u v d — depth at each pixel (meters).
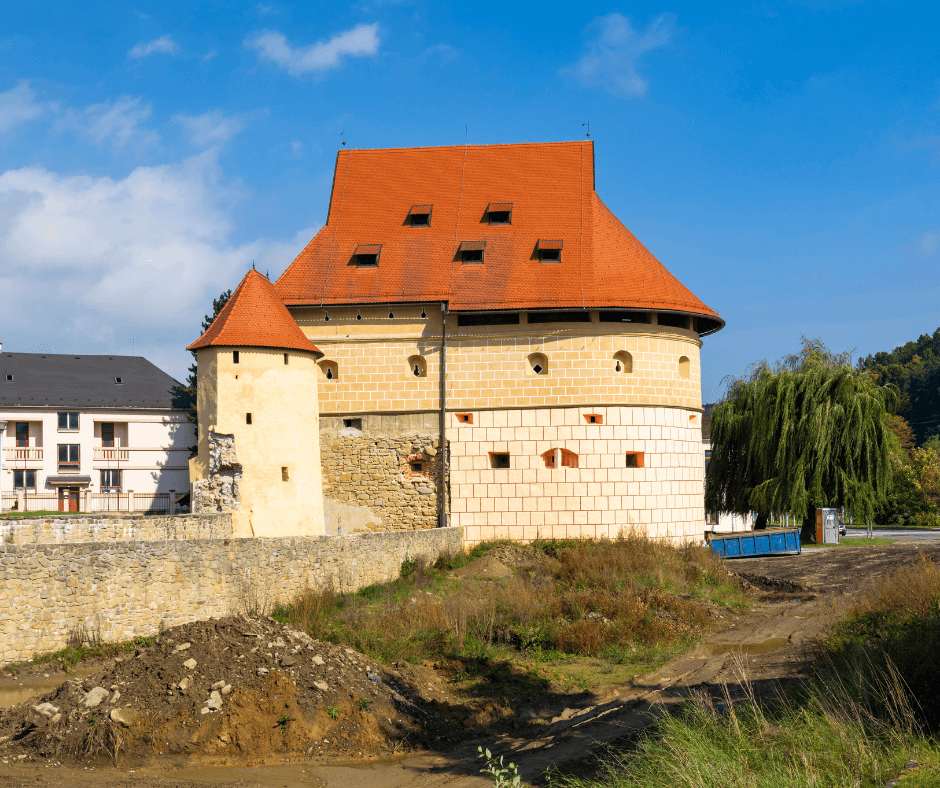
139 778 13.11
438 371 38.03
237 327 33.22
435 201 41.56
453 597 26.66
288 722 14.86
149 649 16.19
